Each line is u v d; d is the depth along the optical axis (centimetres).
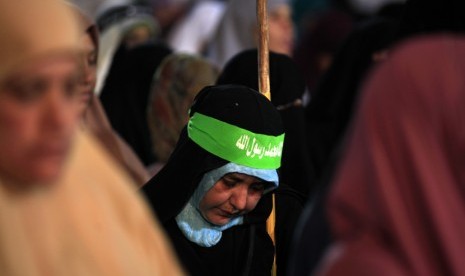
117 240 566
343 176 558
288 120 1109
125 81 1439
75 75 520
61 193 543
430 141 545
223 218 848
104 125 1052
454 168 545
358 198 551
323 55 1847
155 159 1259
